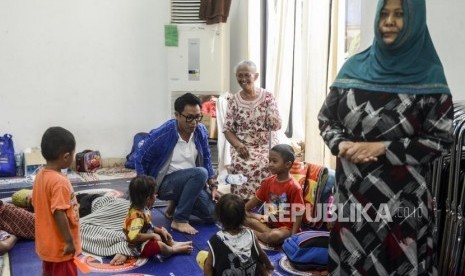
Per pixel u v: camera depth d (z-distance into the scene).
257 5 4.86
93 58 5.24
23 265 2.64
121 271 2.57
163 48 5.43
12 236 2.90
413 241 1.66
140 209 2.74
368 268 1.72
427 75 1.59
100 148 5.40
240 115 3.61
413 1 1.55
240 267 2.00
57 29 5.08
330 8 3.56
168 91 5.34
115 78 5.34
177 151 3.34
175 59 5.14
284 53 4.46
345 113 1.70
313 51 3.64
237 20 5.43
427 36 1.62
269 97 3.63
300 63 4.34
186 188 3.21
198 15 5.10
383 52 1.62
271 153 2.95
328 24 3.57
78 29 5.15
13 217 2.96
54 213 1.99
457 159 2.01
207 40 5.10
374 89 1.64
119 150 5.46
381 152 1.61
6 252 2.81
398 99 1.61
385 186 1.66
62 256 2.05
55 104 5.19
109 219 3.10
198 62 5.14
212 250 2.02
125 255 2.69
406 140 1.61
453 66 2.53
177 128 3.26
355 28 3.47
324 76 3.61
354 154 1.63
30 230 2.98
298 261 2.56
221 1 4.98
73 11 5.11
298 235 2.69
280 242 2.87
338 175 1.77
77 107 5.26
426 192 1.67
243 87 3.57
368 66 1.68
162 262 2.69
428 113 1.60
